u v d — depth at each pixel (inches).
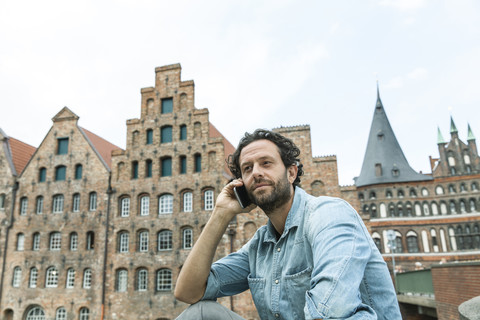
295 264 70.9
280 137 80.1
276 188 74.4
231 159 88.9
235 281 89.3
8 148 1412.4
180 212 1146.0
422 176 2129.7
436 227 2025.1
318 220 65.3
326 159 1143.0
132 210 1187.3
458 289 472.1
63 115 1336.1
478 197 2006.6
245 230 1080.8
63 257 1207.6
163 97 1253.7
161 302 1083.9
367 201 2169.0
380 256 67.3
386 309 63.4
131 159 1232.8
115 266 1151.0
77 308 1146.7
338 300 50.8
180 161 1196.5
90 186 1247.5
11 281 1237.7
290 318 70.7
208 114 1196.5
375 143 2348.7
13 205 1305.4
